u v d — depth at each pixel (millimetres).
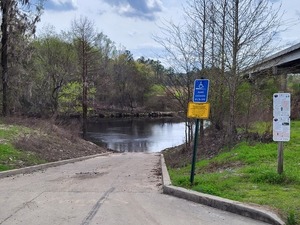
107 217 5918
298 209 5668
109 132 47219
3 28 25516
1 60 25797
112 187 8570
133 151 31547
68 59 41000
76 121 37000
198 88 7715
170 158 19891
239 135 15086
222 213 6059
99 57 47500
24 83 27875
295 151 11023
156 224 5543
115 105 76188
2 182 9555
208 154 15641
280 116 7469
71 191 8078
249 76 17688
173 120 66250
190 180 7789
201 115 7645
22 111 31828
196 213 6086
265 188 7055
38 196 7547
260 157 10461
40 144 17266
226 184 7449
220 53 18312
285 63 32312
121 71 77938
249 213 5785
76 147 22031
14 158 13375
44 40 43469
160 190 8086
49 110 35906
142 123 60969
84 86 37031
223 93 17672
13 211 6352
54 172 12016
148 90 77375
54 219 5840
